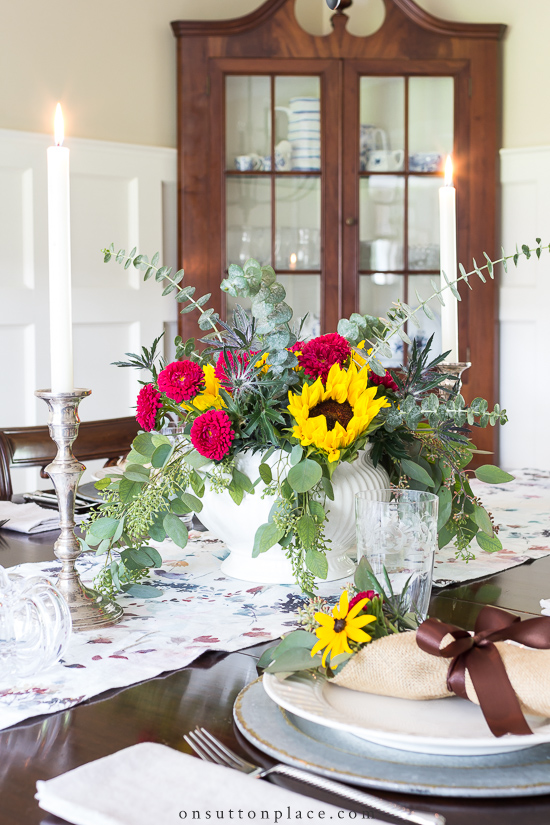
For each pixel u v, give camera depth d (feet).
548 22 10.93
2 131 9.55
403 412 3.17
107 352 10.71
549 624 1.97
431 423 3.22
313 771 1.76
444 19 11.70
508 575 3.58
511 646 1.98
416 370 3.32
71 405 3.05
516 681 1.86
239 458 3.22
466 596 3.24
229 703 2.24
